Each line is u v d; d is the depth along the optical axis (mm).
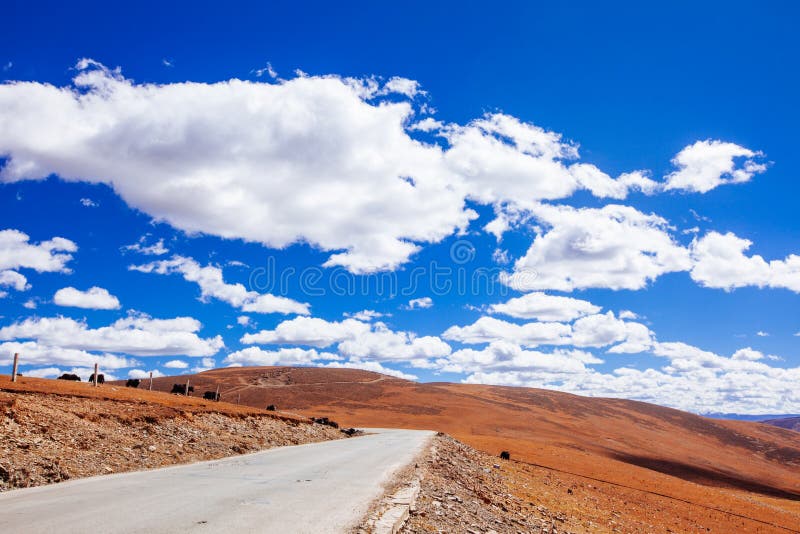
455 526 11875
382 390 163875
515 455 49219
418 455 26156
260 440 30344
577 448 102125
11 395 20703
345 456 24703
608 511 26984
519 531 14688
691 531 28094
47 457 14883
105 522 8492
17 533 7680
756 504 49375
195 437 24359
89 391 30375
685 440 164125
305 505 10859
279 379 173250
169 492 11867
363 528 9062
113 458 17141
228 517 9234
